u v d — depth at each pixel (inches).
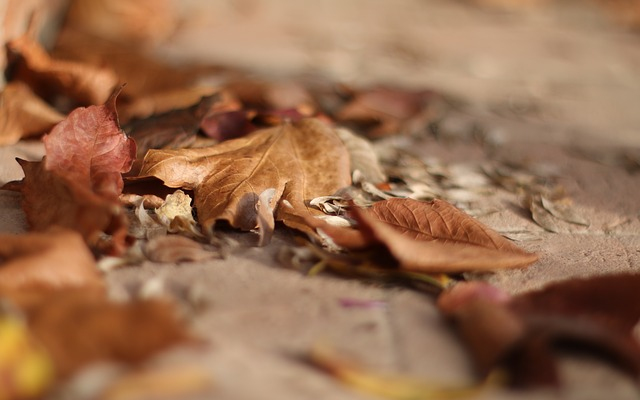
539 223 29.1
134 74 34.9
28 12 33.9
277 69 42.4
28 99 30.9
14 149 30.4
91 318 23.0
